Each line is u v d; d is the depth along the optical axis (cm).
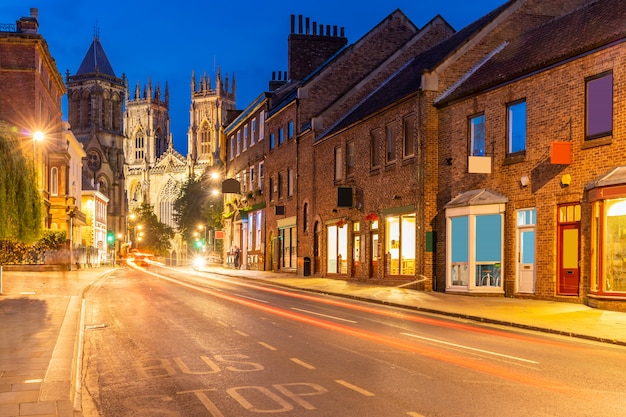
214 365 1042
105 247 9569
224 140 6312
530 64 2194
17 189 2050
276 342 1282
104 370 1020
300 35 4912
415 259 2750
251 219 5394
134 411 766
